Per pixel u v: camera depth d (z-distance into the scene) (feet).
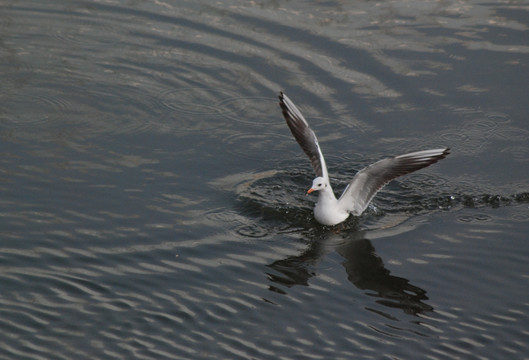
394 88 59.47
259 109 57.31
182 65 62.23
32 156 49.47
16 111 54.95
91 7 70.23
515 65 61.67
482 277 40.14
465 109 57.06
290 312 36.78
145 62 62.49
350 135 54.54
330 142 53.78
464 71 61.26
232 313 36.47
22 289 37.37
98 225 43.04
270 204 46.68
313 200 47.65
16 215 43.34
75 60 62.28
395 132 54.75
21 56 62.28
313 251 42.37
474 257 41.86
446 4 71.00
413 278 40.01
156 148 51.62
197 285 38.55
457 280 39.88
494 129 54.90
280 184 48.98
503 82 59.82
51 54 62.85
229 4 71.00
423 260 41.65
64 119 54.39
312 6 70.64
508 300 38.29
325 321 36.24
